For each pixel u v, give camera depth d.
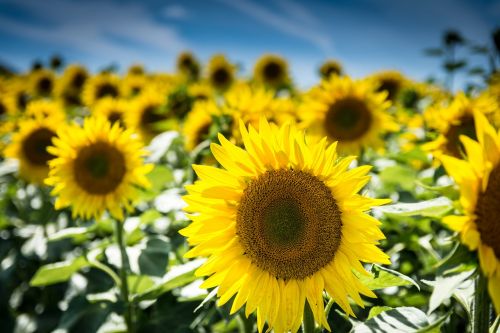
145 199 0.76
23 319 0.82
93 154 0.67
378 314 0.36
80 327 0.58
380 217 0.56
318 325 0.40
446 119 0.68
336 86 0.88
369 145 0.87
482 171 0.28
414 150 0.70
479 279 0.31
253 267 0.42
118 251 0.58
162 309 0.62
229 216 0.42
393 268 0.59
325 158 0.40
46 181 0.68
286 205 0.41
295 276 0.41
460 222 0.28
